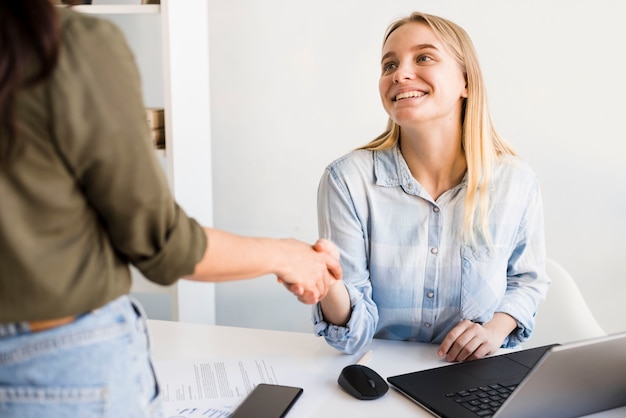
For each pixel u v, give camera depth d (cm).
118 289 69
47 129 60
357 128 221
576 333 158
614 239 212
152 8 190
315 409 103
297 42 219
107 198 65
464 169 139
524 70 208
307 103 222
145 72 229
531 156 212
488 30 208
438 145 136
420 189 137
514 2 205
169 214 69
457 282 137
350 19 214
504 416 89
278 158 228
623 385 97
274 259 86
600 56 203
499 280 138
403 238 139
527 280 144
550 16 204
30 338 64
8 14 55
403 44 134
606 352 89
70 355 65
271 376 115
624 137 206
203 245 74
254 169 230
